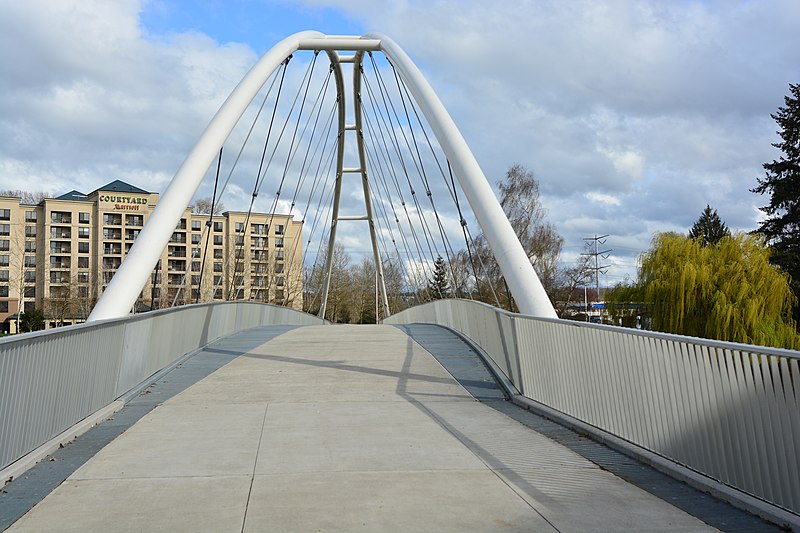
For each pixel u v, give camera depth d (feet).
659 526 13.43
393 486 16.33
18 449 17.98
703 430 16.43
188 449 20.25
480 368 38.17
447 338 55.16
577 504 14.90
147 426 23.77
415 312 96.48
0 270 234.17
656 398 18.65
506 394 30.94
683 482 16.62
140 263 38.60
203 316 48.16
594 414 22.67
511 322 31.73
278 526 13.52
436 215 72.59
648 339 19.03
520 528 13.37
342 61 96.84
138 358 31.60
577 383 24.00
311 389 31.68
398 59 59.98
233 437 21.90
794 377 13.28
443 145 49.21
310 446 20.59
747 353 14.74
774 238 126.52
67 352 21.88
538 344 27.99
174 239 256.52
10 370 17.31
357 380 34.22
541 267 151.74
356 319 305.53
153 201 253.24
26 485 16.53
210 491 15.98
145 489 16.15
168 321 37.86
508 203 149.07
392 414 25.95
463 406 27.99
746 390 14.79
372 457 19.24
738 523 13.57
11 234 236.84
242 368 38.40
